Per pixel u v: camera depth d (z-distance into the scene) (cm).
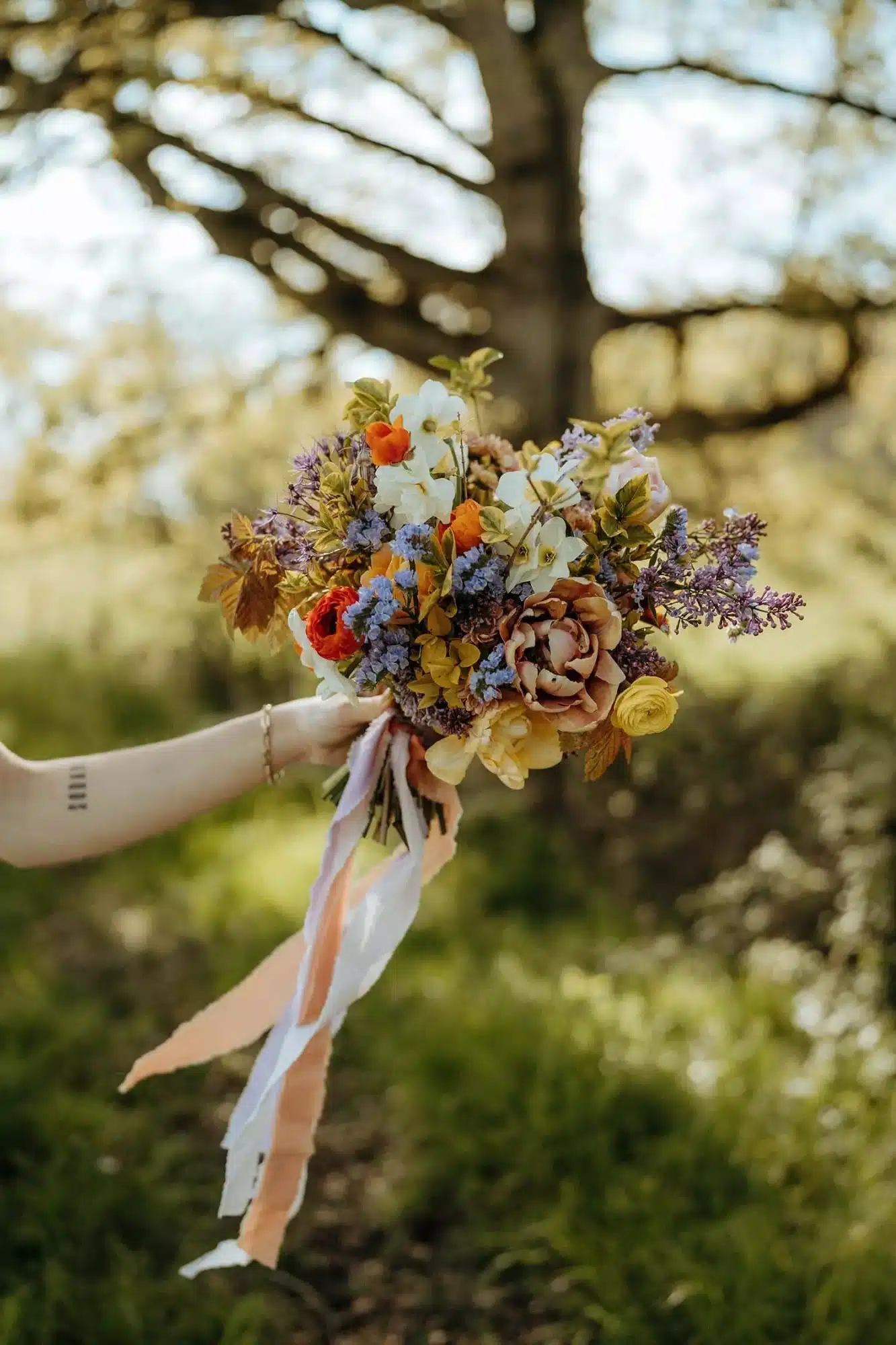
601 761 150
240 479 670
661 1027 379
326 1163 337
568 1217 291
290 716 181
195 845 577
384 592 142
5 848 172
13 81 440
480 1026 371
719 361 659
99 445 602
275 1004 189
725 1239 279
